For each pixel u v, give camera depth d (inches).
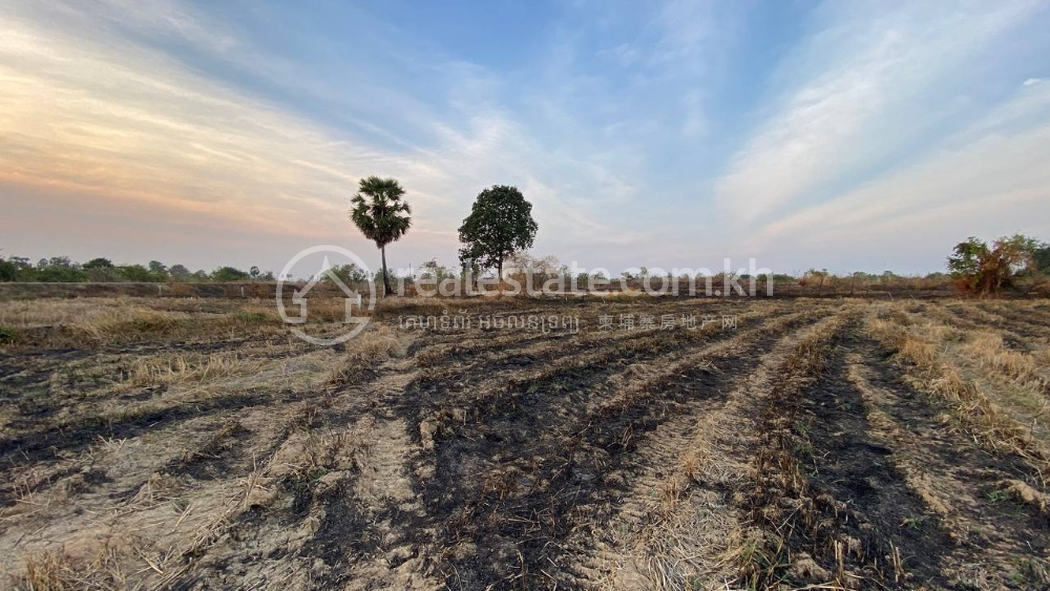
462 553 98.0
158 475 125.3
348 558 96.3
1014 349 314.5
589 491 125.6
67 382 204.4
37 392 190.9
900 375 248.1
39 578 83.4
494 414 186.2
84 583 85.9
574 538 104.2
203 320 376.8
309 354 281.1
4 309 397.4
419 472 136.2
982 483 129.8
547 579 90.4
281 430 163.8
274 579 89.5
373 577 90.4
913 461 142.9
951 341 338.3
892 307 609.3
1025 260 735.1
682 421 182.2
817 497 120.5
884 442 159.8
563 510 116.3
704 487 127.3
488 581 89.9
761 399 212.7
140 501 114.2
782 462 138.3
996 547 101.8
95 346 279.6
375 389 219.8
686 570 93.2
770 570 91.4
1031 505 117.1
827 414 189.3
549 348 314.7
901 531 108.0
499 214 1196.5
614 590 87.6
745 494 123.6
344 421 176.1
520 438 164.6
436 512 115.3
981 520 112.3
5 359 241.0
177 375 217.3
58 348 269.7
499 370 257.3
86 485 120.6
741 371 267.1
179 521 106.8
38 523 104.0
